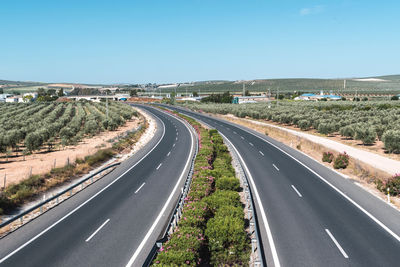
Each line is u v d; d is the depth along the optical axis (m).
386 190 18.06
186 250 9.92
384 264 10.30
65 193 19.95
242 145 37.56
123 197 18.70
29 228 14.23
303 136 40.44
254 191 18.94
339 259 10.68
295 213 15.12
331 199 17.16
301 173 23.34
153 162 29.53
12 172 25.41
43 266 10.75
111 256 11.38
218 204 14.35
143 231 13.57
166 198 18.23
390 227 13.26
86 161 28.89
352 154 28.09
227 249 11.09
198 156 26.16
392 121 41.94
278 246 11.73
